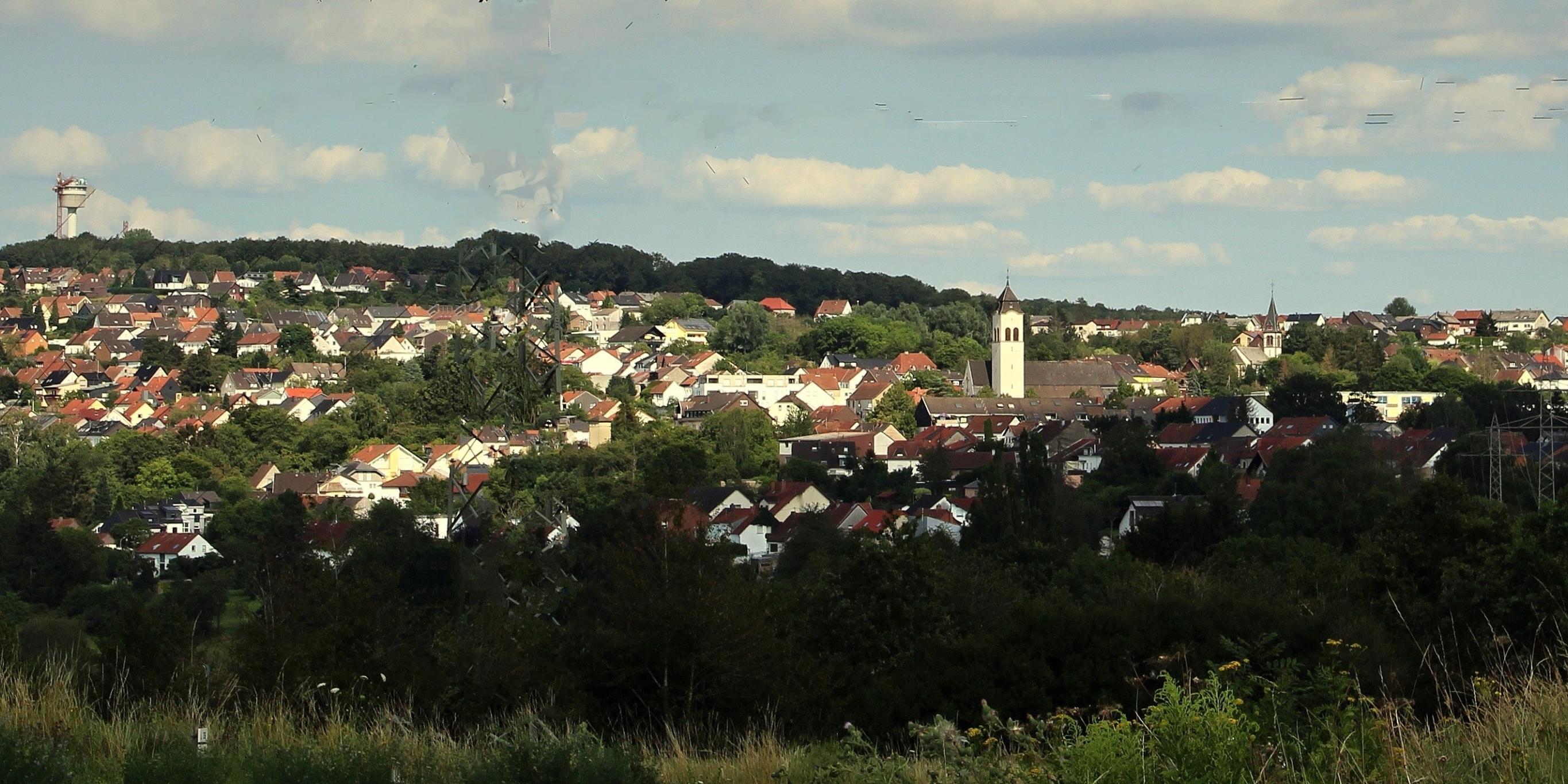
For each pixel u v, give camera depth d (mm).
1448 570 32562
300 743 17250
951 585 41625
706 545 28141
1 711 18172
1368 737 13461
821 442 157625
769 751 18234
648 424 156250
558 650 26094
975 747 15547
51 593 83062
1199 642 29906
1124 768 13664
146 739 17500
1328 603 36844
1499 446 92750
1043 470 82250
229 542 99062
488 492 83062
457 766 16406
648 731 24328
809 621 37594
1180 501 98688
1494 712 14312
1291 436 136250
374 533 72688
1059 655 30141
